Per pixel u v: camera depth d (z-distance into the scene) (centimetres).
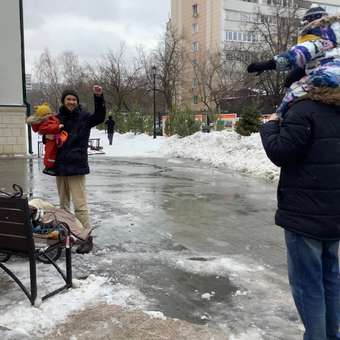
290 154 286
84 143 588
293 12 4181
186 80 6538
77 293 434
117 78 4903
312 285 297
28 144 2031
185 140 2192
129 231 681
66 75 6962
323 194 286
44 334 360
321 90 282
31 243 400
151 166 1595
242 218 783
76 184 591
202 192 1040
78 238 539
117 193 1016
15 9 1884
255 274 509
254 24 5319
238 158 1631
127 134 3334
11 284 456
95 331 364
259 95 4172
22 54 1919
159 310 411
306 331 305
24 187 1091
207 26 7275
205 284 477
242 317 403
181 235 666
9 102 1911
